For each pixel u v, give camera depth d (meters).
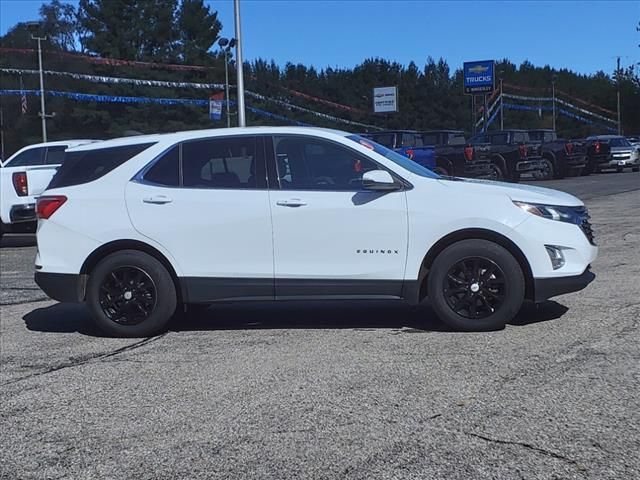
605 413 4.48
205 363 5.88
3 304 8.77
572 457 3.91
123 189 6.72
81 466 4.04
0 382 5.57
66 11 59.09
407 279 6.42
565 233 6.35
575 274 6.34
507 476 3.72
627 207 17.28
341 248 6.43
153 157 6.78
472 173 23.14
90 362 6.05
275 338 6.60
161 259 6.68
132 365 5.91
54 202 6.80
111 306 6.79
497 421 4.42
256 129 6.74
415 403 4.77
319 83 71.06
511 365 5.48
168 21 55.19
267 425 4.50
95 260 6.79
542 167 28.53
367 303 8.01
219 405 4.89
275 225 6.48
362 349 6.10
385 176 6.32
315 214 6.43
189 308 7.94
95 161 6.91
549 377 5.17
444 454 4.00
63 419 4.76
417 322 7.01
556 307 7.30
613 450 3.98
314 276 6.48
